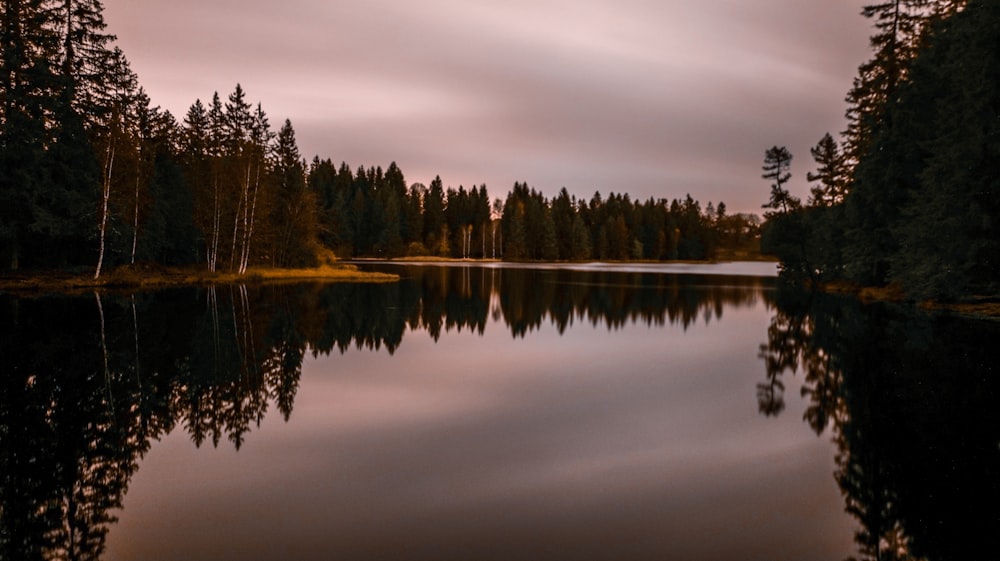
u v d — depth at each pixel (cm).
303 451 896
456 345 1964
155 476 784
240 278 4656
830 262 4469
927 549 600
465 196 15038
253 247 5353
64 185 3428
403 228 13688
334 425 1037
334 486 759
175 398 1180
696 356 1794
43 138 3294
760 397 1265
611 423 1070
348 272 5794
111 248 3959
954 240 2373
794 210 4903
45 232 3350
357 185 14050
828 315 2777
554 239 13362
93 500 704
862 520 666
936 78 3017
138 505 691
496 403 1212
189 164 5822
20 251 3578
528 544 604
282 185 5969
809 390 1323
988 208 2275
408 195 15488
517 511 689
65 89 3475
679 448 931
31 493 723
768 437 983
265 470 812
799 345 1964
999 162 2223
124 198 4078
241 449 899
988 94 2228
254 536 615
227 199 5072
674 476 810
